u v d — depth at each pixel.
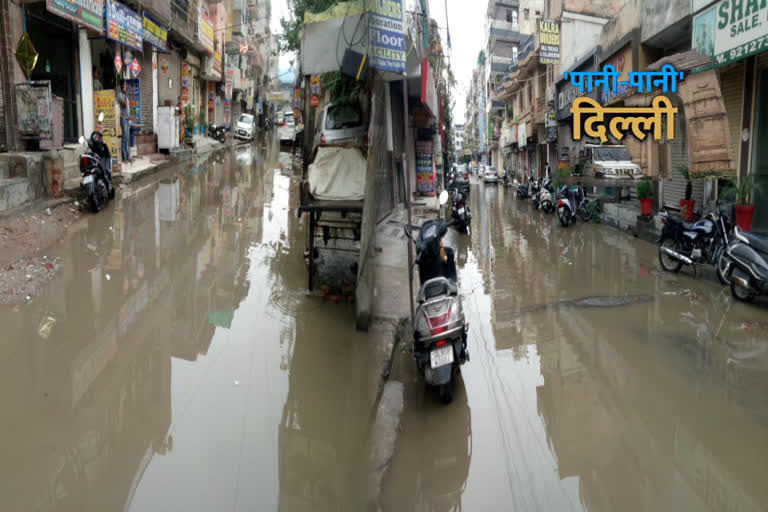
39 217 8.39
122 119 14.79
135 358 4.44
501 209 18.78
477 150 64.50
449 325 4.19
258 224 9.99
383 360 4.70
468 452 3.51
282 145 31.80
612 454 3.45
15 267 6.27
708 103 9.42
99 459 3.11
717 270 7.25
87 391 3.86
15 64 9.77
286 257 7.82
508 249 10.52
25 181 8.98
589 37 22.28
